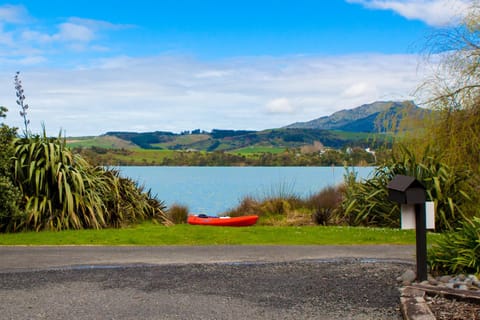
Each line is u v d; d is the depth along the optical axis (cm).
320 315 515
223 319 505
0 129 1150
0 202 1082
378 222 1365
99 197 1286
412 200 621
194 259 806
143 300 570
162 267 739
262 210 1744
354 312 524
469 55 1188
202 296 586
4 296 585
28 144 1220
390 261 773
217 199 2638
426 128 1303
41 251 879
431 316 482
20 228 1128
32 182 1191
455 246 698
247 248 921
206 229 1165
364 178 1484
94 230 1152
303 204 1770
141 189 1534
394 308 536
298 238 1050
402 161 1368
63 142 1293
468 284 595
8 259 801
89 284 639
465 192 1267
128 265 755
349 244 977
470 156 1216
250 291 607
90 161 1452
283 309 536
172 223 1491
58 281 654
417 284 606
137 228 1228
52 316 513
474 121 1191
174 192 3097
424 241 631
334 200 1684
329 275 682
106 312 527
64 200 1199
